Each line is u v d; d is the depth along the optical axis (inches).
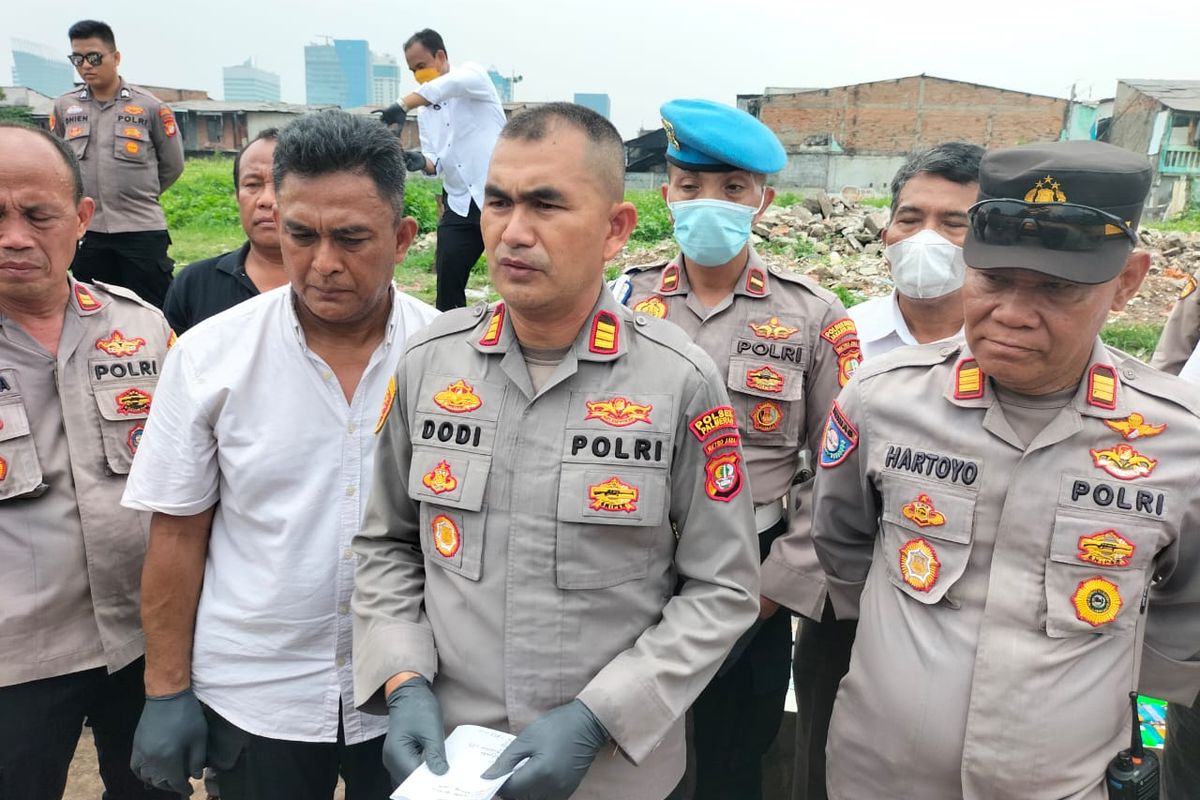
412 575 69.8
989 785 63.0
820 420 102.3
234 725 76.4
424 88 227.9
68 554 82.3
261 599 74.7
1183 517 62.6
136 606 87.4
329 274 69.3
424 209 612.4
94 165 248.8
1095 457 62.8
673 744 68.4
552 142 58.0
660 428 62.2
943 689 64.2
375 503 71.1
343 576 75.8
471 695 63.4
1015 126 1354.6
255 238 115.4
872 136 1379.2
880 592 70.1
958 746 63.8
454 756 58.2
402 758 57.4
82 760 119.8
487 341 65.3
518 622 62.0
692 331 104.6
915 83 1355.8
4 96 1617.9
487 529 63.0
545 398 63.2
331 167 67.6
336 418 75.5
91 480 84.0
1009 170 60.5
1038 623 62.8
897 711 66.3
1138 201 58.6
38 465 80.7
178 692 76.8
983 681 62.9
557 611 61.6
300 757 77.4
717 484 64.2
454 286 253.0
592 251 60.4
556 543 61.4
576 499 61.0
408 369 68.9
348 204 68.1
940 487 65.7
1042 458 63.6
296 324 74.5
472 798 53.5
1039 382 62.3
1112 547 61.8
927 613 66.2
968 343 63.7
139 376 88.1
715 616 63.1
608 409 62.6
